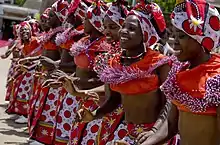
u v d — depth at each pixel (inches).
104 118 155.1
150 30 137.6
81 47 178.2
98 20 176.6
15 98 324.2
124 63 138.1
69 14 213.5
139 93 135.8
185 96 104.7
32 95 267.9
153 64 133.1
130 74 133.6
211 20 104.5
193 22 103.2
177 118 119.5
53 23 243.4
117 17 156.6
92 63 176.9
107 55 155.4
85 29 182.1
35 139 245.9
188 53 107.3
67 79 160.2
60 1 241.8
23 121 314.0
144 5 137.8
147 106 137.2
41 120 241.8
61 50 233.6
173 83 107.5
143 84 134.1
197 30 103.9
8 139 265.6
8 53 365.1
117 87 137.9
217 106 101.9
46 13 253.1
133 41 135.4
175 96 107.2
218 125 103.0
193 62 108.1
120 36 137.3
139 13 136.6
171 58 131.9
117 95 150.4
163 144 131.0
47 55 246.1
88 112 151.6
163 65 133.8
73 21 213.5
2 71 606.5
